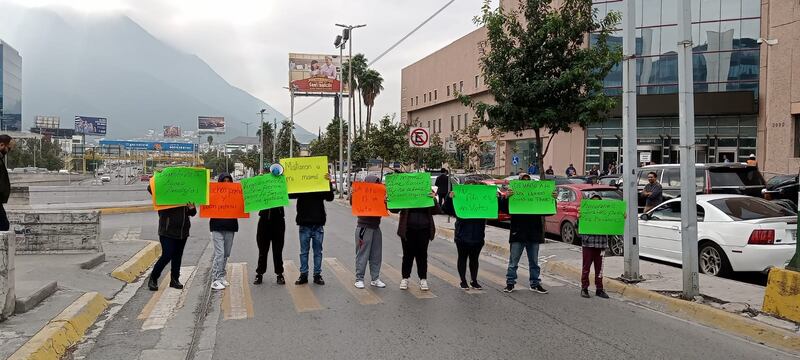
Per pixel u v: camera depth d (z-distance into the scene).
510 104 13.08
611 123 37.34
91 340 6.62
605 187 15.35
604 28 13.30
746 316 7.40
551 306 8.35
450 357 6.03
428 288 9.45
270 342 6.58
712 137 34.59
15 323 6.43
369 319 7.52
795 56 28.39
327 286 9.59
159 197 9.01
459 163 29.45
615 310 8.20
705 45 34.72
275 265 9.77
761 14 33.19
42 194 27.64
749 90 32.97
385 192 9.38
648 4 35.66
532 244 9.23
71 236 11.14
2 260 6.52
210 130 147.75
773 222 9.80
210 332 6.98
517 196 9.06
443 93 59.19
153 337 6.75
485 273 11.09
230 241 9.52
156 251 13.13
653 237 11.78
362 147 39.91
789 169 28.48
